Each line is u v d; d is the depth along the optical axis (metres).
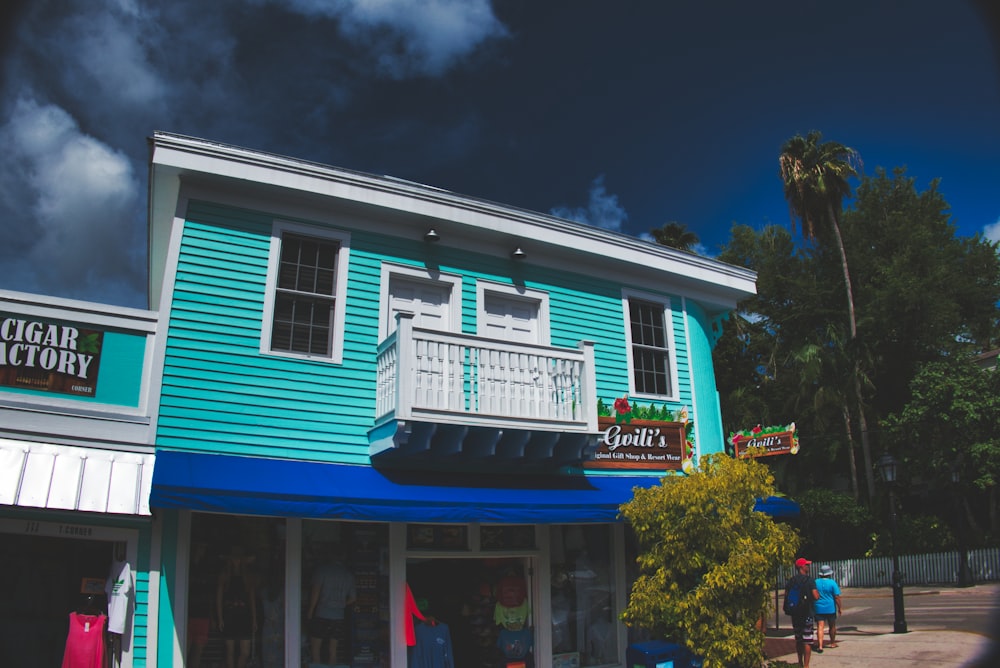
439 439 10.34
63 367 8.83
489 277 12.40
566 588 11.71
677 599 9.27
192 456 9.26
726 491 9.48
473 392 10.59
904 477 26.22
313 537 9.91
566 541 11.92
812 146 33.81
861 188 36.88
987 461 22.28
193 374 9.65
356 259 11.25
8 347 8.53
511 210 12.37
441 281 11.88
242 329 10.14
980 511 28.11
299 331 10.64
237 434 9.72
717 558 9.34
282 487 9.02
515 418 10.59
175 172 10.17
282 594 9.52
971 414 22.55
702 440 13.84
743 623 9.16
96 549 8.76
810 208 33.56
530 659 11.21
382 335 11.18
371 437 10.56
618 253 13.43
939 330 30.58
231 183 10.45
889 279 31.02
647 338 13.92
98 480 8.28
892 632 14.97
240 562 9.36
